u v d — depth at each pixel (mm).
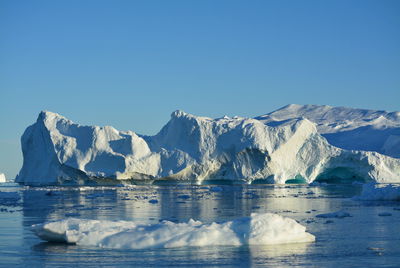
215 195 89000
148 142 146250
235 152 134125
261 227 33781
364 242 34656
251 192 97250
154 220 48062
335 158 140625
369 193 73938
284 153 136625
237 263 28656
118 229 35062
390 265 28156
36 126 151500
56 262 29328
